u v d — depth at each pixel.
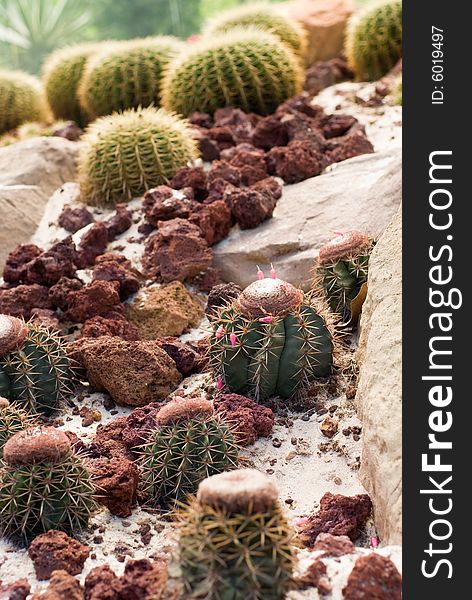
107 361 4.56
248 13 9.30
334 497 3.58
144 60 8.23
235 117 7.18
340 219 5.48
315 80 8.89
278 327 4.20
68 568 3.26
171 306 5.17
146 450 3.81
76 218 6.26
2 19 16.34
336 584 2.97
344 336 4.79
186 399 3.75
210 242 5.56
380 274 4.22
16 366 4.34
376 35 8.89
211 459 3.66
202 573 2.70
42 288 5.25
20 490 3.43
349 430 4.06
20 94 9.62
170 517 3.69
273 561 2.69
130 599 3.04
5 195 6.39
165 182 6.40
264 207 5.62
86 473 3.56
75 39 16.36
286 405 4.36
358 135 6.41
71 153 7.15
